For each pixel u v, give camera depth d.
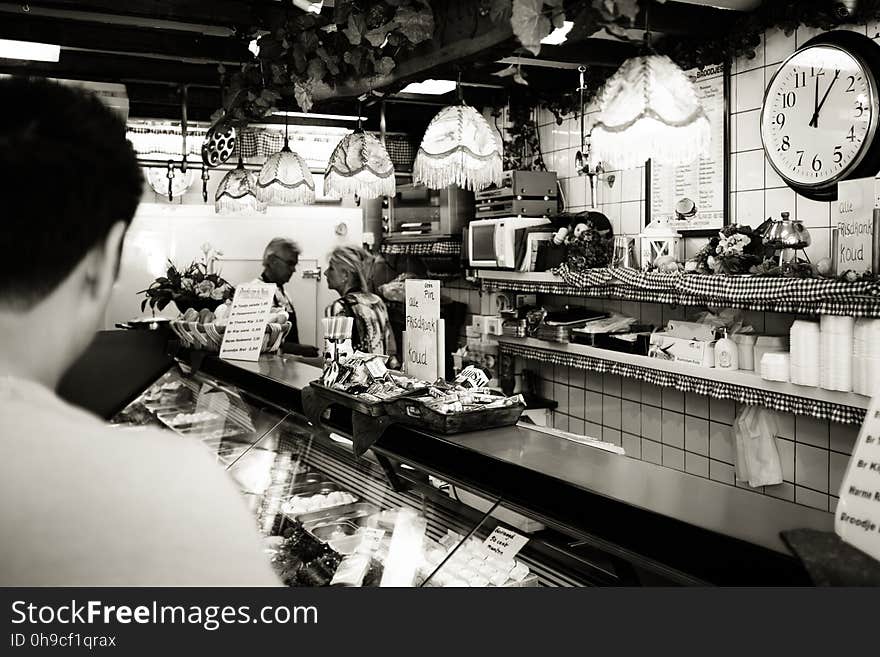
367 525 2.47
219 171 7.47
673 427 4.85
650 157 2.41
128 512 0.72
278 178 4.40
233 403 3.55
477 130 3.15
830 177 3.62
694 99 2.35
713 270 3.89
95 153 0.77
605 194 5.42
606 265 4.84
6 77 0.78
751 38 4.10
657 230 4.39
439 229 6.85
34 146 0.73
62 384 4.23
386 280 8.30
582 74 4.98
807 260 3.70
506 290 5.98
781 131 3.88
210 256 7.35
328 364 3.10
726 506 1.57
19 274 0.73
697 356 4.04
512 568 1.93
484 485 2.05
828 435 3.84
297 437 3.03
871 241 3.16
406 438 2.41
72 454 0.73
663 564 1.52
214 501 0.77
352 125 7.29
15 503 0.69
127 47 4.57
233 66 5.13
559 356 5.14
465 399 2.42
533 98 5.94
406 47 3.15
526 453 2.05
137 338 4.43
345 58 3.35
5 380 0.75
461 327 7.21
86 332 0.81
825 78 3.63
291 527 2.54
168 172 6.73
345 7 3.16
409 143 7.68
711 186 4.48
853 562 1.24
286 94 4.06
